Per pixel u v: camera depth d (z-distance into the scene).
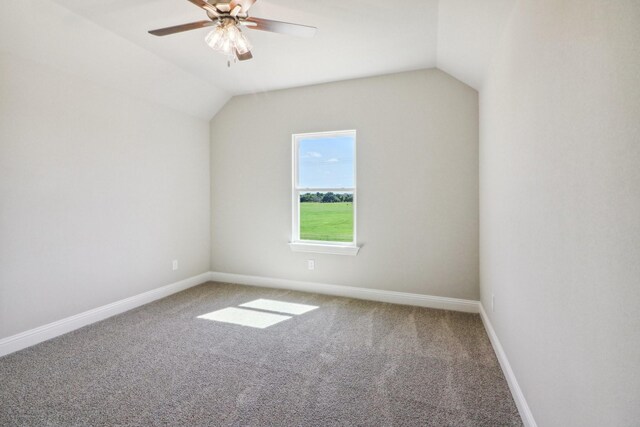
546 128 1.33
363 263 3.54
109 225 3.02
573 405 1.10
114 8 2.19
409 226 3.34
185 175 3.89
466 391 1.87
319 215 3.85
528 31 1.54
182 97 3.65
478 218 3.10
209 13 1.83
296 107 3.78
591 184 0.97
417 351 2.36
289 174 3.87
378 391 1.88
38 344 2.44
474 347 2.41
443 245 3.22
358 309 3.23
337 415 1.67
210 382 1.96
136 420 1.62
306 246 3.75
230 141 4.14
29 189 2.41
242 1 1.72
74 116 2.70
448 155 3.17
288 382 1.97
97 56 2.67
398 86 3.33
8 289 2.29
